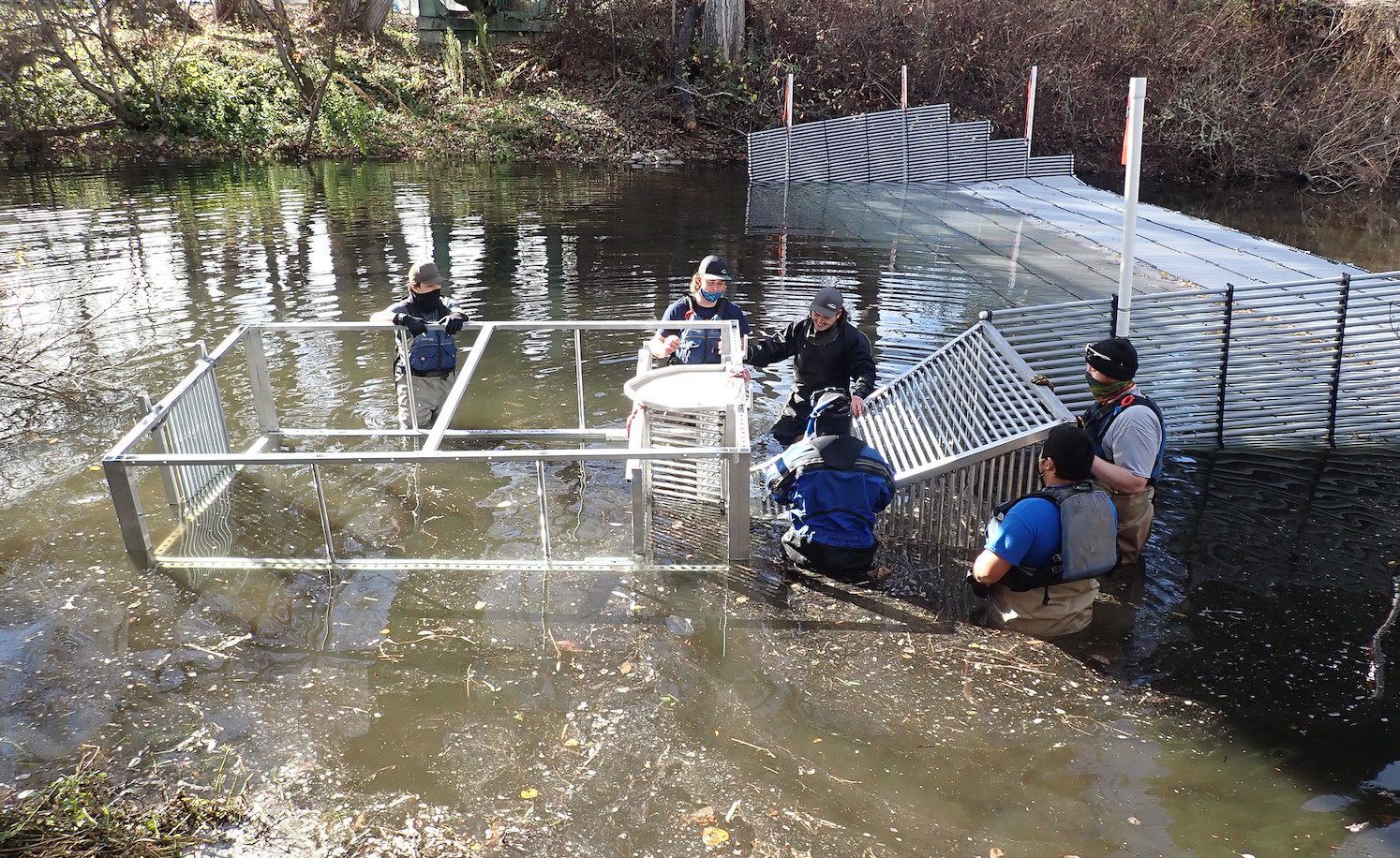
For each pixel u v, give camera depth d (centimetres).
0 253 1177
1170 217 1566
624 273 1138
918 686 410
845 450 497
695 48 2497
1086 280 1126
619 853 320
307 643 435
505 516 554
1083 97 2416
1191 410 672
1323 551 527
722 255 1246
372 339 867
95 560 499
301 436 662
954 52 2448
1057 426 442
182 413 550
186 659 421
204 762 361
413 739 373
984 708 396
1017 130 2450
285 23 2183
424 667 418
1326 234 1650
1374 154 2228
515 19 2533
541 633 444
